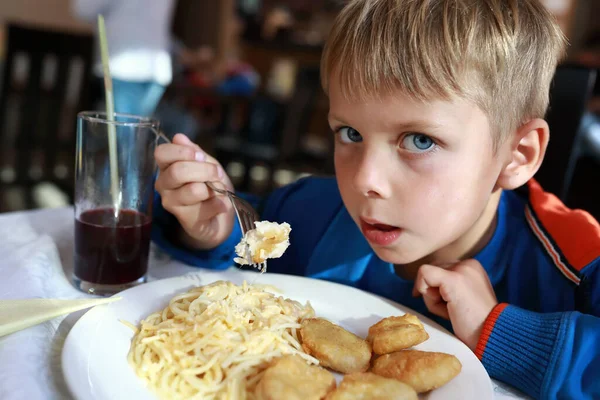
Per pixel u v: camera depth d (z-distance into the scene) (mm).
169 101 3998
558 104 1236
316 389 596
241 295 785
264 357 683
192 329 710
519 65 802
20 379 580
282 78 5078
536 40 833
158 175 968
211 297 776
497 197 958
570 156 1228
